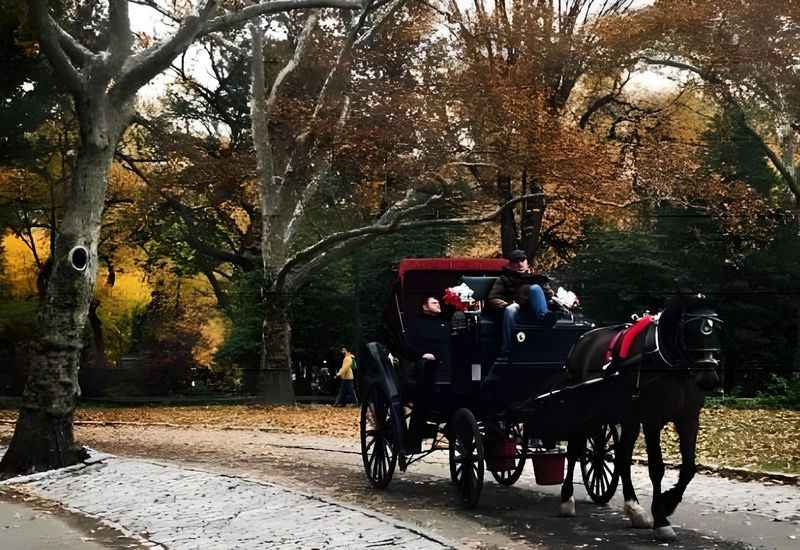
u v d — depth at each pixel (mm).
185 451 20125
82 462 17844
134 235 51094
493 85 34438
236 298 42844
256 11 19203
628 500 11070
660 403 10344
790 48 37938
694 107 51969
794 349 43969
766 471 15141
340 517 11219
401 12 39062
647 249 43125
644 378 10406
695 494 13531
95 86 18156
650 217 44062
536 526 11305
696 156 43062
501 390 12609
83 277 18344
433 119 35188
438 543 9781
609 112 44531
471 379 12828
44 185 44375
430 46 37906
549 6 38406
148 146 46781
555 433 12078
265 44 46625
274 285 36781
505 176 37594
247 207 47969
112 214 51594
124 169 50062
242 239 49062
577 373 12008
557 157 33438
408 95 35438
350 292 45750
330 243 35469
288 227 37688
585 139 35656
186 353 51938
